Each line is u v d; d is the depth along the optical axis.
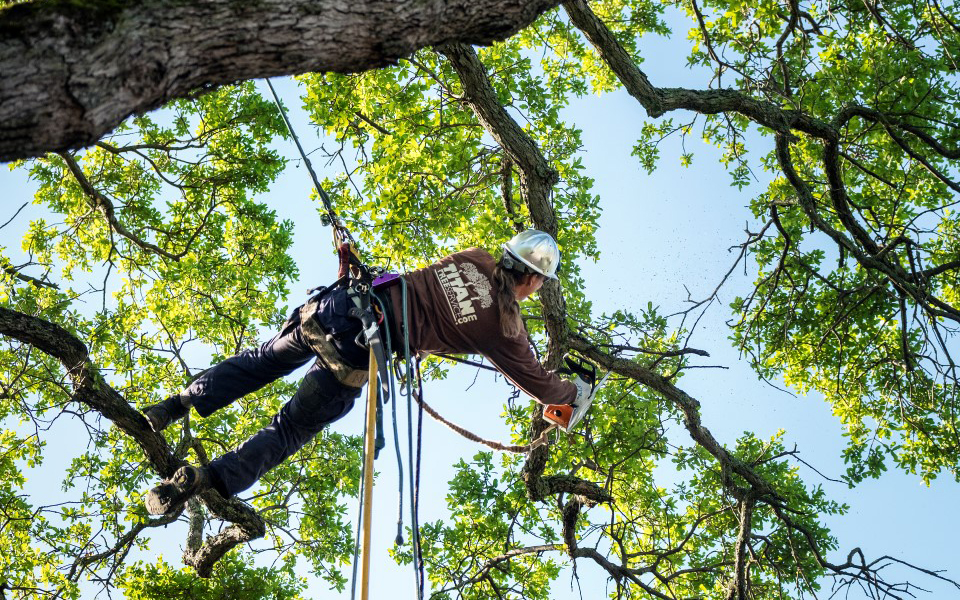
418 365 5.00
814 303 10.38
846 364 10.52
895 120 9.27
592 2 11.30
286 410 5.02
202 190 10.62
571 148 9.60
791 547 8.93
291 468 11.20
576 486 8.70
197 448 9.82
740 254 8.70
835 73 9.52
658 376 8.27
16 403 9.94
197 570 9.53
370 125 9.79
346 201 10.34
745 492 8.77
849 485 10.43
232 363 5.06
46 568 10.34
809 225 10.42
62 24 2.46
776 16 9.64
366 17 2.91
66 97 2.48
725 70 9.81
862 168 8.74
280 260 10.80
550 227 7.28
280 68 2.87
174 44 2.62
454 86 9.14
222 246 10.84
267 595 10.94
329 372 4.89
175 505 4.75
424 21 3.04
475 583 10.03
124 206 10.83
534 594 10.34
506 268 4.94
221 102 10.62
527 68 9.28
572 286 9.88
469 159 8.80
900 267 8.27
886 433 10.46
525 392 5.18
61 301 9.52
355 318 4.76
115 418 6.62
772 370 10.78
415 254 9.21
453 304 4.86
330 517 11.09
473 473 10.35
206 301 10.59
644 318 9.12
